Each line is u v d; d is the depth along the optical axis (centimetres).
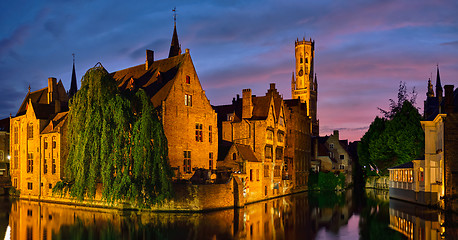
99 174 4303
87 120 4291
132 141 4225
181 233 3198
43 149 6006
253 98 6594
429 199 5081
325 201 5953
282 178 7056
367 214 4453
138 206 4403
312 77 19500
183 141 5400
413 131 6975
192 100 5591
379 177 9094
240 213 4391
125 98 4322
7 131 7444
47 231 3300
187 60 5588
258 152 6184
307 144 8762
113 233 3203
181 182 4759
